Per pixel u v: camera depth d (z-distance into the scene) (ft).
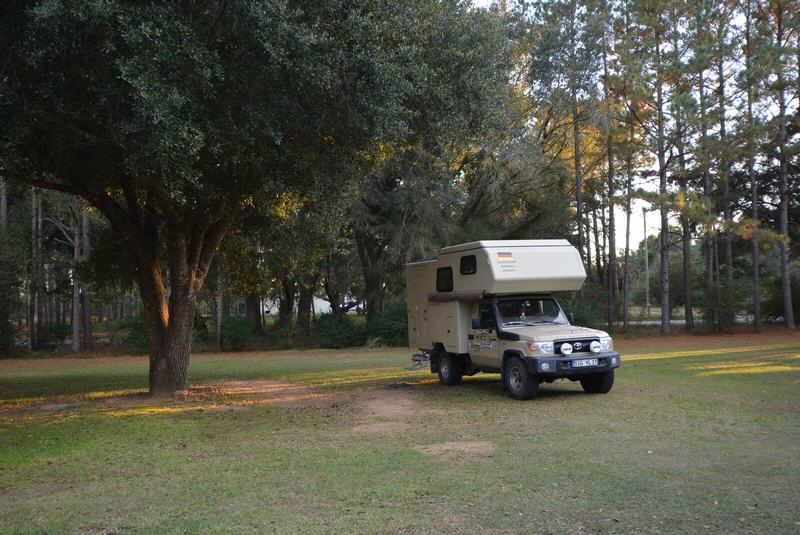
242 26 31.76
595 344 39.34
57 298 134.41
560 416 33.73
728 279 113.19
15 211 111.75
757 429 29.04
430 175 91.35
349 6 34.86
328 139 38.09
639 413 33.86
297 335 110.83
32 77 31.71
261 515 18.17
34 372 75.31
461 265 45.03
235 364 77.00
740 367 54.95
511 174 100.58
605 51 105.60
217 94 33.17
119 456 27.27
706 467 22.39
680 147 99.91
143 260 46.70
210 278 74.84
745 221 96.63
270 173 38.04
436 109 41.55
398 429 31.68
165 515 18.44
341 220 58.75
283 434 31.24
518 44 94.73
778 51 92.48
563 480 21.08
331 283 120.06
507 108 90.79
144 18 28.91
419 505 18.75
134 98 28.60
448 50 41.93
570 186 124.98
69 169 40.86
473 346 44.93
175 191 30.76
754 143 99.81
